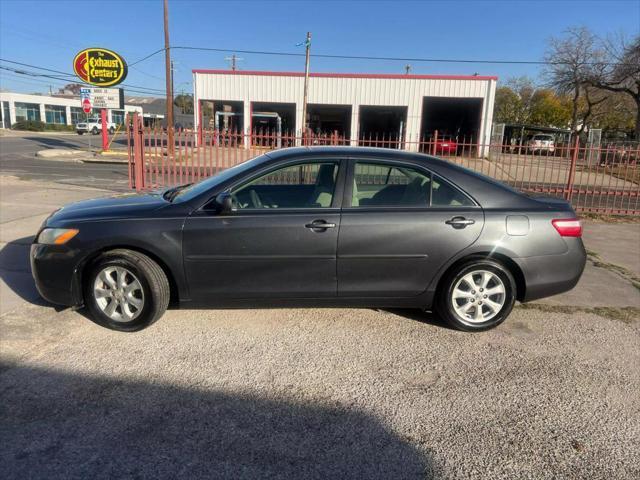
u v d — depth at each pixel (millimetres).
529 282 4262
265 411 3072
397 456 2705
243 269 4051
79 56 25719
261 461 2629
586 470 2635
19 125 61719
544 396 3348
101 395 3188
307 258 4062
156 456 2643
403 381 3490
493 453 2754
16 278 5301
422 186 4250
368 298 4234
